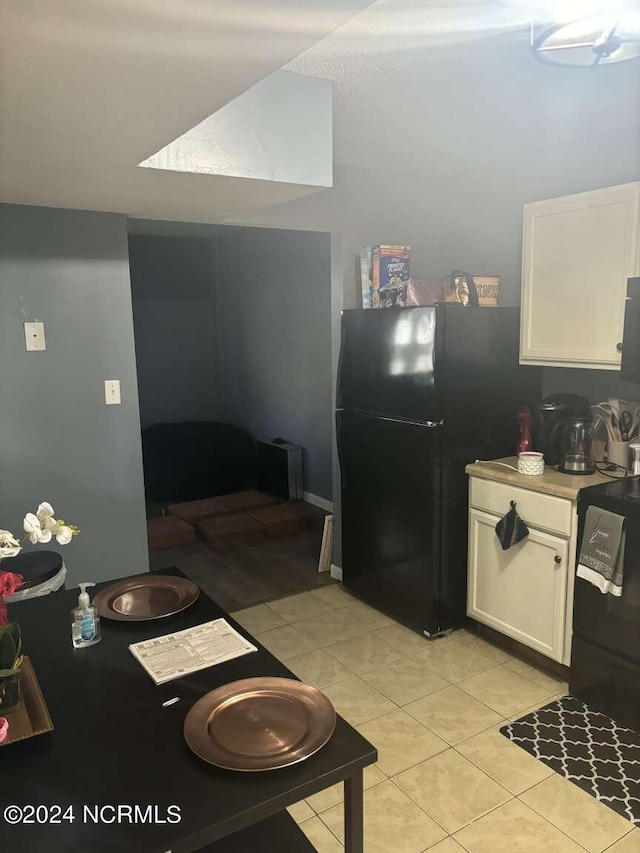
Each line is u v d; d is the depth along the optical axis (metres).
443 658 2.86
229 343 6.54
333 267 3.45
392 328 2.99
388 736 2.31
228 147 1.89
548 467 2.85
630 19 1.65
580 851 1.79
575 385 3.02
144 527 3.01
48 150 1.61
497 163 3.26
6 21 0.91
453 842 1.83
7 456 2.66
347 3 0.88
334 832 1.89
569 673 2.55
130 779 1.12
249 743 1.20
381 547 3.25
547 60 1.87
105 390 2.83
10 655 1.27
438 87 2.32
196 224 5.64
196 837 1.01
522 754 2.21
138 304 6.30
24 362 2.65
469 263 3.53
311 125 2.04
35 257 2.61
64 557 2.83
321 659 2.86
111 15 0.89
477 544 2.93
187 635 1.63
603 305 2.57
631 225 2.43
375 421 3.16
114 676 1.45
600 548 2.28
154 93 1.22
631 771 2.11
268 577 3.87
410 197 3.58
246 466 6.04
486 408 2.98
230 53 1.03
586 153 2.80
